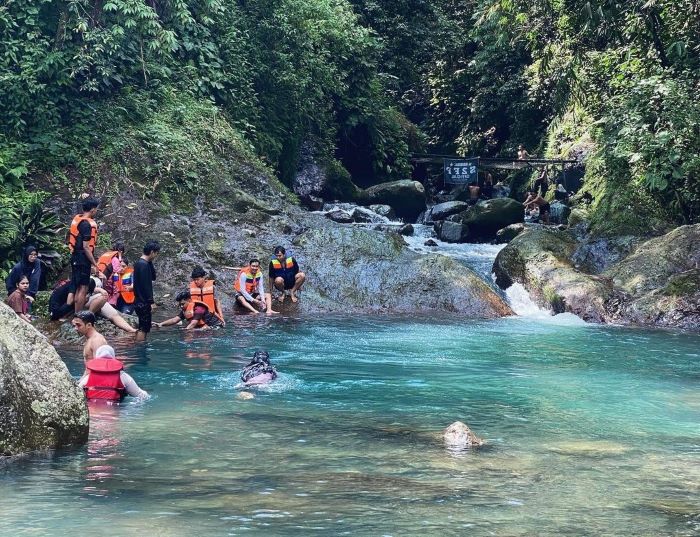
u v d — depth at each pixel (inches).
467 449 258.8
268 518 190.7
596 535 181.8
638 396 348.5
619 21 813.9
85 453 247.1
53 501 202.1
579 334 541.6
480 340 508.7
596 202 839.7
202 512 194.5
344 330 538.9
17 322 258.8
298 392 347.6
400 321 586.6
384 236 697.6
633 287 640.4
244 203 723.4
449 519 191.2
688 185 752.3
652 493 213.9
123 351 443.5
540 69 872.3
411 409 318.3
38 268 506.6
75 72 698.2
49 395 255.3
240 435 272.2
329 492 211.0
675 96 722.8
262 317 590.2
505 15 844.0
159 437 267.7
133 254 646.5
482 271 734.5
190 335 505.4
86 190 681.0
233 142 791.7
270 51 904.9
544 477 227.6
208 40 861.8
